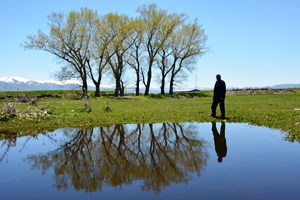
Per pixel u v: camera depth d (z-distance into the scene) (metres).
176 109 29.69
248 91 74.56
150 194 7.15
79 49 63.06
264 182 7.82
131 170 9.23
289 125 16.94
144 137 15.16
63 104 39.56
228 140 13.84
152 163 10.00
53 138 14.98
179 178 8.30
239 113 24.48
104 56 66.38
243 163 9.69
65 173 9.05
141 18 70.81
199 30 74.81
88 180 8.34
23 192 7.49
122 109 30.17
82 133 16.45
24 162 10.41
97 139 14.71
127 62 73.75
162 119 22.11
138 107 33.59
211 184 7.74
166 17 71.19
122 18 65.06
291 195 6.95
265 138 14.12
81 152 11.90
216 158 10.45
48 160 10.68
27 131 17.05
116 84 68.56
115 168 9.50
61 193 7.37
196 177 8.34
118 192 7.34
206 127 18.20
